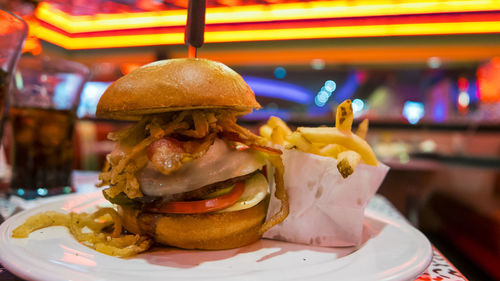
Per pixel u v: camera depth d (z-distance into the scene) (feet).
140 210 0.81
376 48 2.85
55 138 1.28
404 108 5.56
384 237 0.83
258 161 0.88
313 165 0.88
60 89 1.27
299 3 2.50
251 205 0.85
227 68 0.87
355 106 6.04
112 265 0.64
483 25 2.56
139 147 0.76
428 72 5.00
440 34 2.68
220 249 0.83
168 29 2.85
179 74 0.77
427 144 4.42
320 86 5.93
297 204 0.89
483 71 3.92
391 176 2.85
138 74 0.79
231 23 2.77
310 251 0.83
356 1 2.47
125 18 2.77
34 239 0.72
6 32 0.89
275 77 5.71
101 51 3.27
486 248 1.81
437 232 2.63
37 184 1.26
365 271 0.60
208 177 0.80
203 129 0.78
